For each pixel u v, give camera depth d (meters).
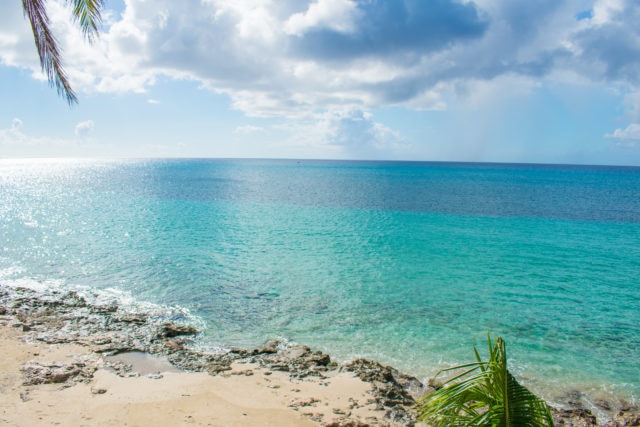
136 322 11.57
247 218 33.38
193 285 15.52
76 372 8.19
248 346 10.54
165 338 10.58
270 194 54.34
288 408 7.36
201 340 10.78
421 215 36.38
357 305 13.88
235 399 7.60
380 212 37.94
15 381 7.64
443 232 28.27
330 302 14.12
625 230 29.73
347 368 9.27
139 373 8.48
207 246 22.55
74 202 42.75
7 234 24.45
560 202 47.78
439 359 10.23
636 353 10.80
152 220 31.52
